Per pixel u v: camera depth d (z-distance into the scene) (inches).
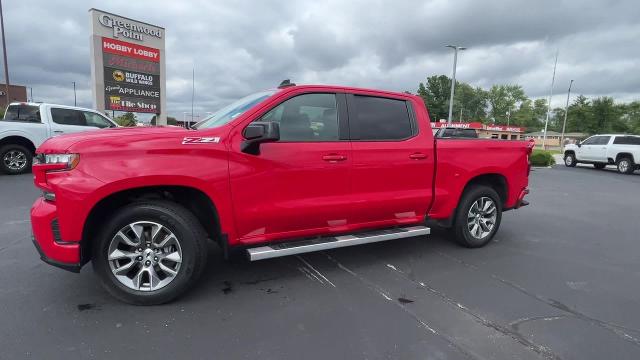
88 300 136.4
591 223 282.4
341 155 157.6
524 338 118.9
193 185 132.0
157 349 109.0
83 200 120.9
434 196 183.9
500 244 217.9
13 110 453.7
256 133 131.0
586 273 176.4
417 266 178.1
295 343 113.4
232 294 144.4
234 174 138.2
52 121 443.5
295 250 148.0
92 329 118.1
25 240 204.2
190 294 143.6
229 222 140.0
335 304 138.3
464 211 197.3
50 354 105.3
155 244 132.5
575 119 3221.0
